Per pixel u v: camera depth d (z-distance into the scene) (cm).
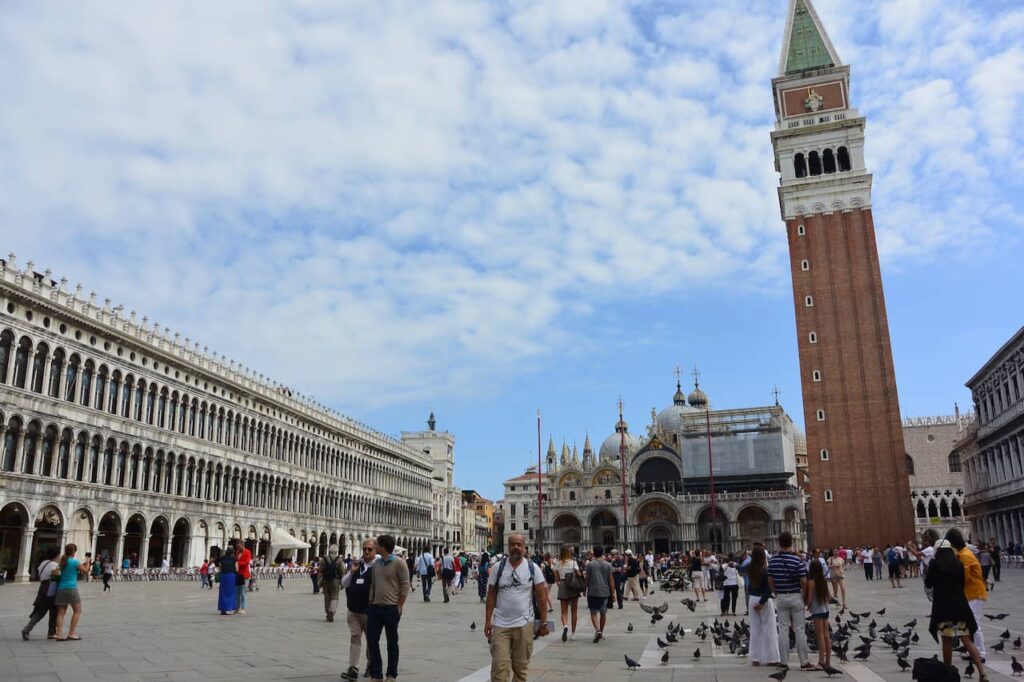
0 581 5731
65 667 1823
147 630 2664
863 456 9612
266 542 9338
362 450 12381
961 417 13762
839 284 10162
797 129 10806
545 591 1422
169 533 7575
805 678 1734
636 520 13850
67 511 6322
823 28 11388
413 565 7512
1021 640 2264
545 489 18912
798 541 12938
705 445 13888
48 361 6275
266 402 9588
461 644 2425
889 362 9775
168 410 7794
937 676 1356
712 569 5456
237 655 2070
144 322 7556
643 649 2264
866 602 3953
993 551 5091
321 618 3266
